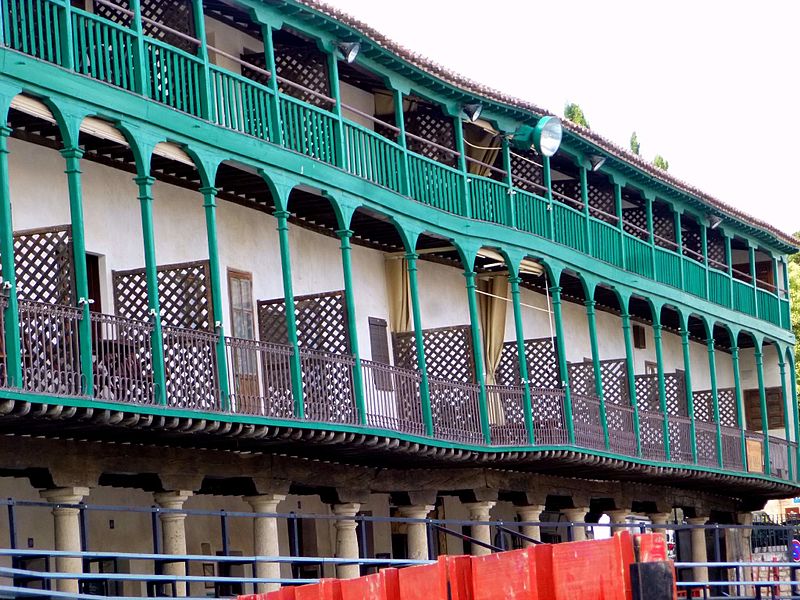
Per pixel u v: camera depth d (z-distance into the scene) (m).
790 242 43.00
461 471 29.08
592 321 32.47
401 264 30.27
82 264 19.30
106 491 23.84
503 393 28.75
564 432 29.91
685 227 40.53
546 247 30.84
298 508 28.11
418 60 27.00
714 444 36.81
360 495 26.77
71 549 20.58
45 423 19.08
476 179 29.08
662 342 41.06
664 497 37.28
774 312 42.28
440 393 26.98
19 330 18.48
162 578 17.59
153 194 24.16
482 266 32.31
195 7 22.39
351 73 28.06
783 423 43.25
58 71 19.41
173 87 21.81
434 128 29.69
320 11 24.52
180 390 20.72
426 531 28.34
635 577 10.41
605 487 34.56
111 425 19.53
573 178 35.94
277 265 26.86
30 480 21.03
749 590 40.91
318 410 23.30
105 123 20.31
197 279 22.09
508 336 33.44
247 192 25.83
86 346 19.12
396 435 24.88
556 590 10.94
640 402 36.19
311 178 24.30
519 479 30.73
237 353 22.97
